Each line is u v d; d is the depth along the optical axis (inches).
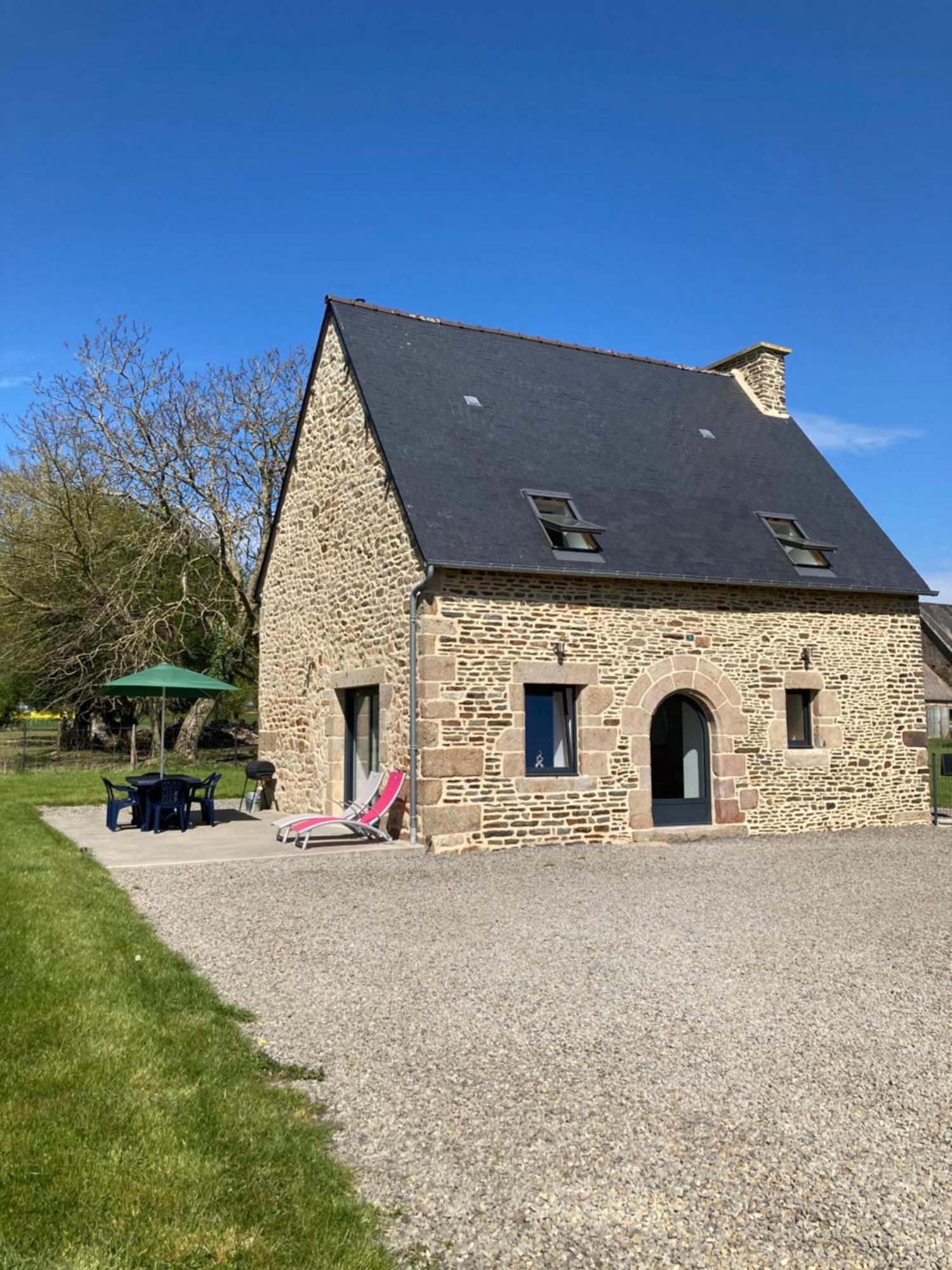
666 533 487.5
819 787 509.0
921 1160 142.2
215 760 998.4
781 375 654.5
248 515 954.7
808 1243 121.6
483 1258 117.9
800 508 557.6
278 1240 116.6
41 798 607.2
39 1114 142.3
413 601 422.6
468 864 382.9
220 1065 166.7
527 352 582.9
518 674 433.1
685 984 223.1
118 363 911.7
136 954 230.1
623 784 454.0
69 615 930.1
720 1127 151.3
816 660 514.9
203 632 992.2
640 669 462.9
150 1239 114.8
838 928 280.2
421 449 464.4
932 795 657.6
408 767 425.1
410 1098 160.4
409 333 545.0
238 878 343.3
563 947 254.4
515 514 452.8
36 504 956.0
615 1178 135.9
